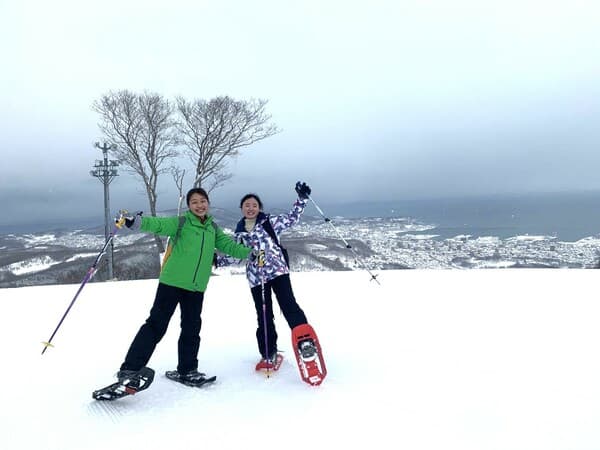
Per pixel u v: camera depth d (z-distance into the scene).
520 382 2.89
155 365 3.45
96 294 7.26
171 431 2.30
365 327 4.52
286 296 3.21
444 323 4.59
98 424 2.40
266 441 2.18
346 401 2.64
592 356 3.40
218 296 6.77
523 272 8.52
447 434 2.21
